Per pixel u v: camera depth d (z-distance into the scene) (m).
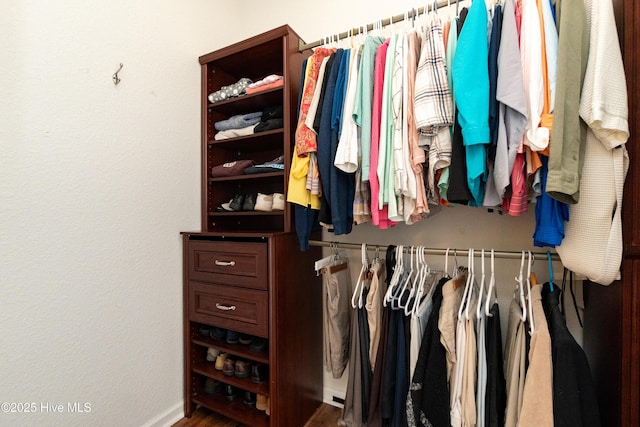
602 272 0.75
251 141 1.51
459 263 1.28
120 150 1.17
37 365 0.94
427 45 0.91
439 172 0.98
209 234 1.34
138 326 1.24
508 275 1.21
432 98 0.86
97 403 1.09
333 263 1.30
